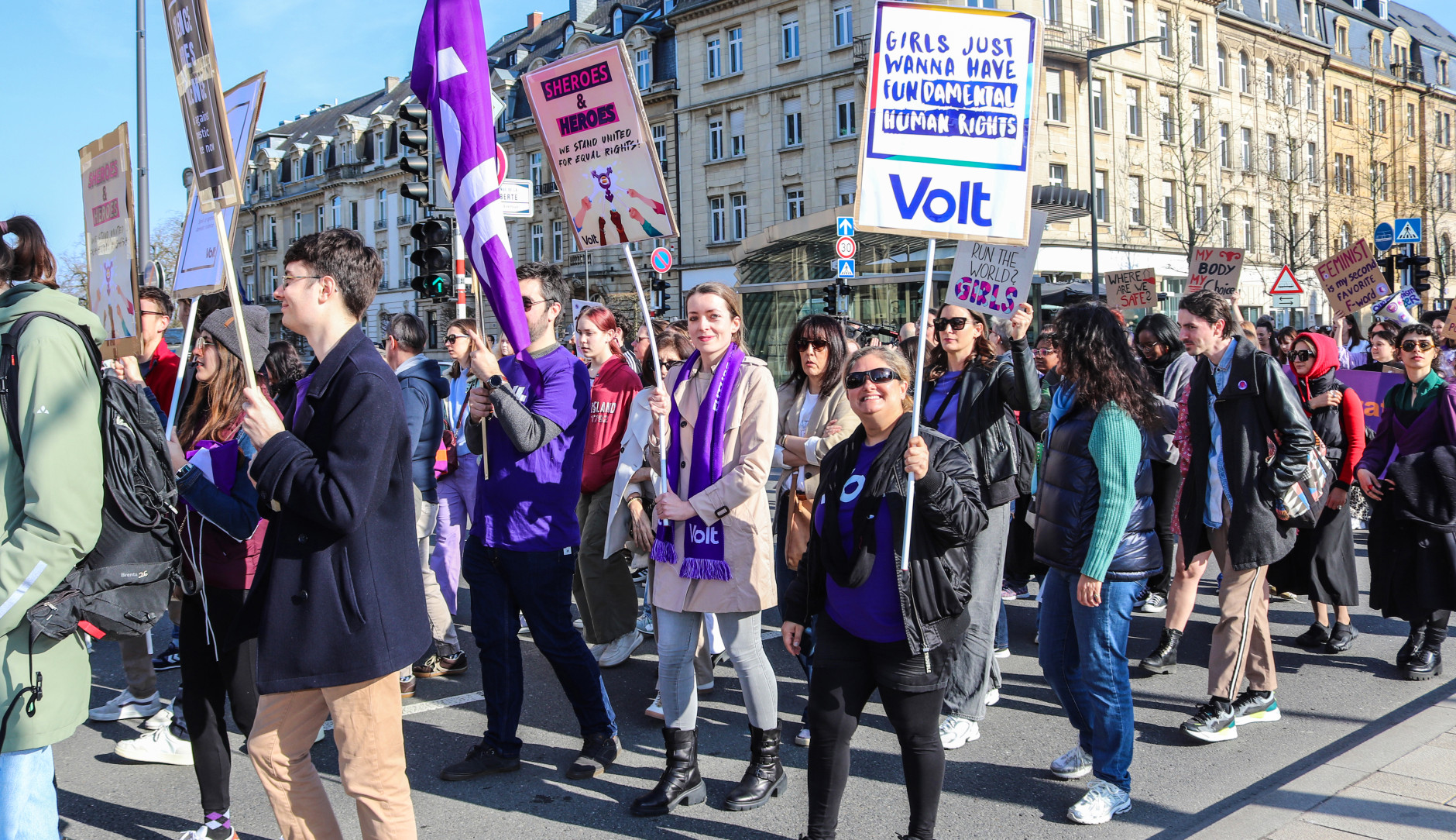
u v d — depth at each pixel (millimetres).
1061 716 5051
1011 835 3729
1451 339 8766
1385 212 47594
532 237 45438
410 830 2885
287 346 4637
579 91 4355
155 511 2918
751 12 36000
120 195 3885
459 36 3793
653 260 17875
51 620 2637
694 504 3916
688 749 4031
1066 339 3838
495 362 3973
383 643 2754
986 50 3721
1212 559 8883
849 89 33656
